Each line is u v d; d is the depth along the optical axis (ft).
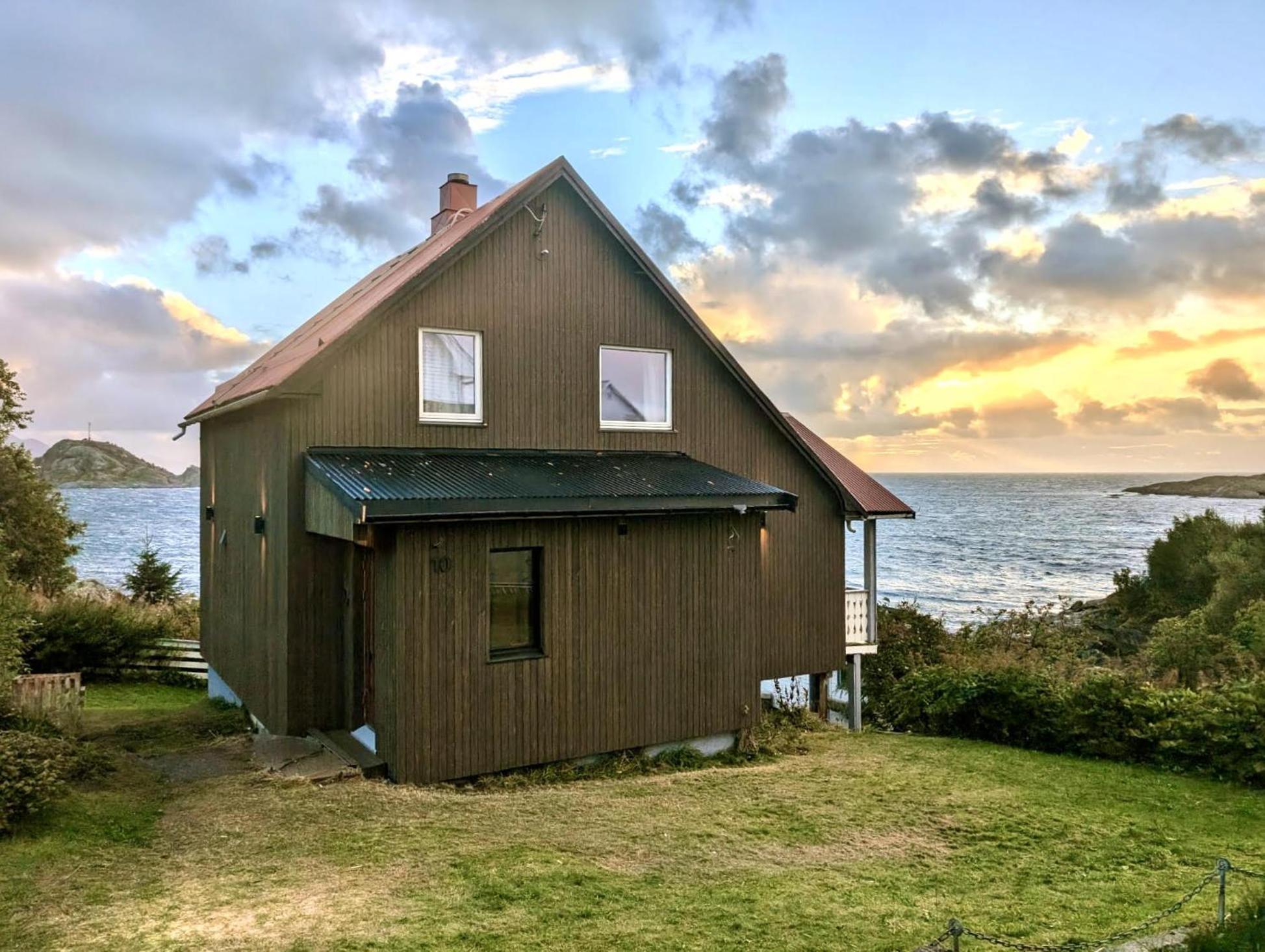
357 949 17.02
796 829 27.73
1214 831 29.25
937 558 228.84
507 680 32.19
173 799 27.22
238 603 40.09
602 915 19.54
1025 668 50.65
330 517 30.48
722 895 21.36
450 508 29.04
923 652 69.00
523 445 37.50
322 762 30.27
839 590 55.21
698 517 37.91
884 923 20.20
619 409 41.24
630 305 41.24
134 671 62.44
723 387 45.75
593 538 34.63
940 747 43.29
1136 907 22.22
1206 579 123.34
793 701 56.08
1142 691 41.06
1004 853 26.48
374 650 31.91
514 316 37.32
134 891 19.88
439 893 20.27
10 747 25.30
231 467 41.65
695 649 37.76
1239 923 19.15
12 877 20.16
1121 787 34.91
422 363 35.19
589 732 34.47
